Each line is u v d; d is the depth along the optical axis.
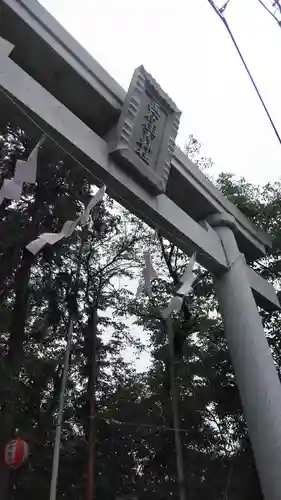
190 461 8.86
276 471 6.19
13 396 7.55
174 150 7.62
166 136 7.18
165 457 9.16
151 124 6.98
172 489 8.68
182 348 9.71
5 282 8.76
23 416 8.15
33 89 5.60
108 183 6.45
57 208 8.69
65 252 9.09
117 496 8.91
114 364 10.67
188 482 8.60
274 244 10.65
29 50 6.06
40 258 9.06
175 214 7.40
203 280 10.84
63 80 6.42
